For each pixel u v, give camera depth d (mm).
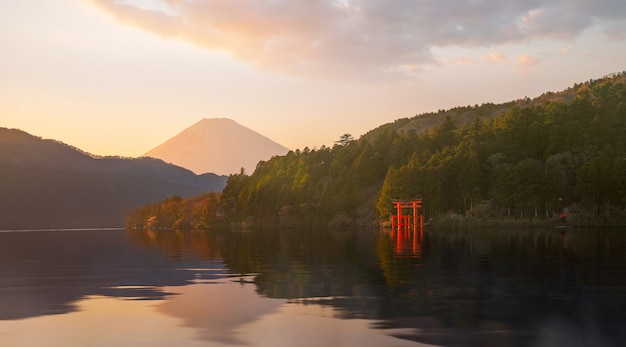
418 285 30656
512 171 145125
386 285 30797
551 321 21344
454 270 38062
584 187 139000
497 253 52938
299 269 40375
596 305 24312
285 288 30203
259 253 59719
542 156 169375
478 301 25422
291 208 197750
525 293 27562
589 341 18609
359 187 186750
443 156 173250
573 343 18391
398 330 20094
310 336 19438
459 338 18984
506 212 145625
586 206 139750
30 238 130875
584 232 101312
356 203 183000
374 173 192375
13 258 55469
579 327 20406
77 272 40031
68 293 29141
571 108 188625
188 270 40750
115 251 67438
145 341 19016
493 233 103438
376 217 170750
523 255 50094
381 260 47469
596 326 20547
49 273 39406
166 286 31656
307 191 199000
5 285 32594
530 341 18609
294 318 22172
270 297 27188
